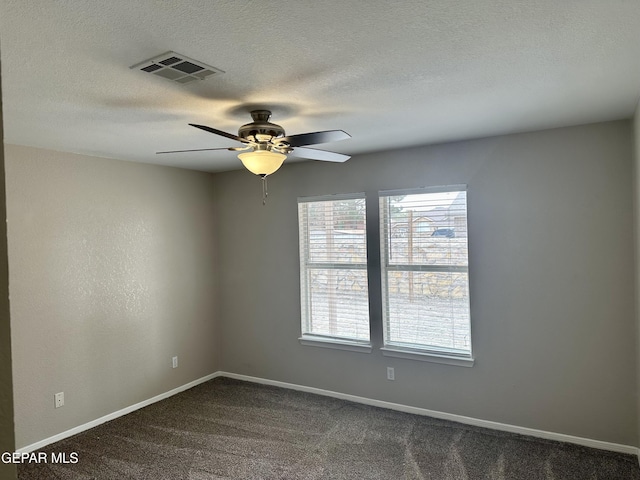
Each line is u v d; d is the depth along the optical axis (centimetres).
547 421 324
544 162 320
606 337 304
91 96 218
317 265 430
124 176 397
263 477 281
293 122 281
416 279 379
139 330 407
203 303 474
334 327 421
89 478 285
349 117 270
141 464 301
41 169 335
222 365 487
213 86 208
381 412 381
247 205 466
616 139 297
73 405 352
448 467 288
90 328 366
